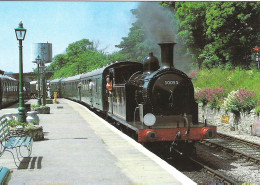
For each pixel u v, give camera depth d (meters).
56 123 16.09
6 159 8.28
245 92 16.58
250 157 10.69
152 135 9.92
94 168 7.37
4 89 27.77
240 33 24.30
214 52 26.55
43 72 25.75
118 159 8.23
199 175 9.04
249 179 8.71
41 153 8.96
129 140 10.91
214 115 19.47
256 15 23.36
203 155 11.64
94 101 21.16
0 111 23.69
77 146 9.95
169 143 10.71
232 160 10.89
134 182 6.30
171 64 11.22
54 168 7.39
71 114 21.05
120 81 14.12
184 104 11.05
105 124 15.50
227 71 23.80
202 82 23.98
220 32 24.73
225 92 19.67
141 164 7.71
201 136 10.24
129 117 11.89
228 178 8.35
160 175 6.77
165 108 10.91
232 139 14.32
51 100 32.84
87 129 13.83
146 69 11.90
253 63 23.70
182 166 10.04
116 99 13.76
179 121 10.77
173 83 10.95
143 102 11.26
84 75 27.27
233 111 17.12
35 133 10.87
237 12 23.42
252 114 15.67
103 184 6.19
